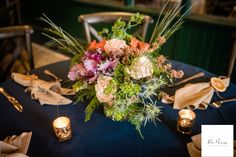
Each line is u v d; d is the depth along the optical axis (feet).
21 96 3.93
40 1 11.07
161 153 2.93
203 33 7.16
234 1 11.66
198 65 7.78
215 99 3.82
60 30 3.52
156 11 7.55
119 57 2.95
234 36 5.04
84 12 9.66
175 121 3.40
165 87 4.06
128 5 8.22
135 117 2.98
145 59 2.82
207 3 11.77
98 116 3.50
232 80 7.19
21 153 2.80
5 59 9.84
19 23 11.93
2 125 3.36
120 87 2.81
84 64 2.93
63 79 4.37
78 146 3.02
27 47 5.58
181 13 7.00
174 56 8.10
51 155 2.90
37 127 3.31
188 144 3.00
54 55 11.28
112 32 3.30
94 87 3.07
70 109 3.64
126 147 3.01
